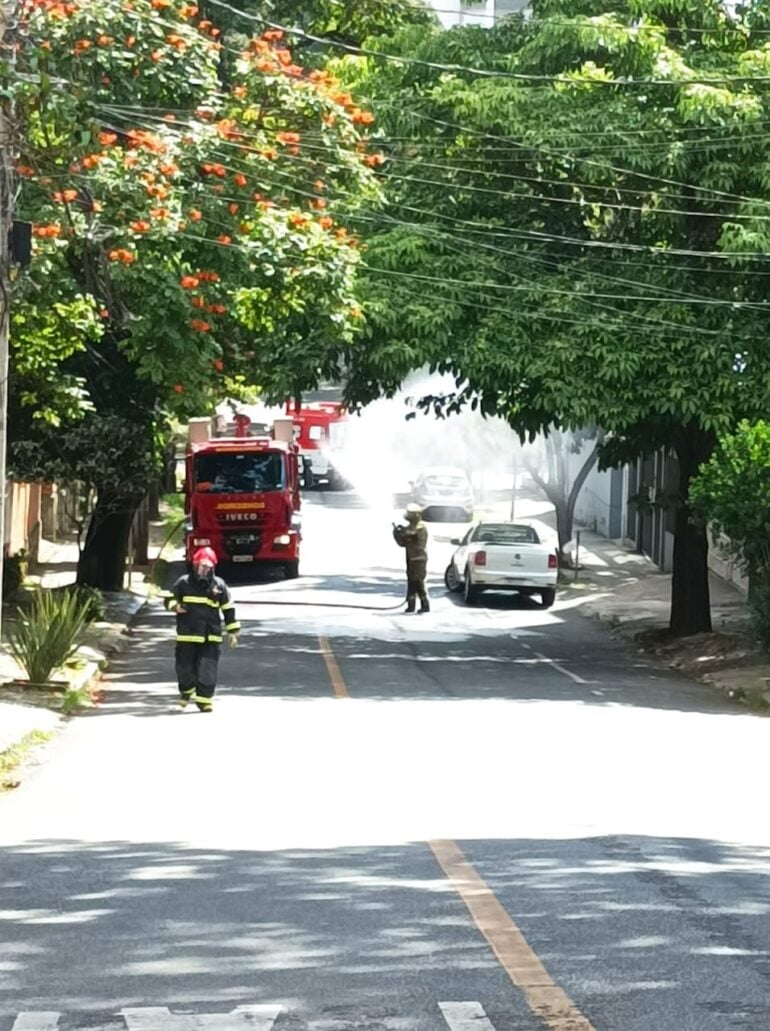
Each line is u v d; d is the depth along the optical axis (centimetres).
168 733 2075
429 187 3250
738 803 1549
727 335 3164
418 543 4141
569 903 1016
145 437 3716
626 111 3177
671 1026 736
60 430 3641
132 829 1354
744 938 921
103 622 3541
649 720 2339
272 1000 782
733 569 4772
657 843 1280
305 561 5397
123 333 3362
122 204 2428
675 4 3319
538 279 3172
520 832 1336
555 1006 767
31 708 2239
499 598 4569
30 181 2292
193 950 891
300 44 4312
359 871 1134
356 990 799
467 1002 776
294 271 2675
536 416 3228
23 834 1330
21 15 2106
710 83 3191
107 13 2414
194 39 2583
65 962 867
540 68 3300
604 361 3098
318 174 2702
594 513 6531
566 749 1961
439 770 1744
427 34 3431
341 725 2172
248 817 1418
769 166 3127
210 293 2623
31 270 2478
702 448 3528
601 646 3603
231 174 2588
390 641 3512
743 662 3084
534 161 3191
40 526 5419
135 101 2508
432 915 979
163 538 5778
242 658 3086
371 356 3041
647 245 3319
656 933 930
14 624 3108
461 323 3144
